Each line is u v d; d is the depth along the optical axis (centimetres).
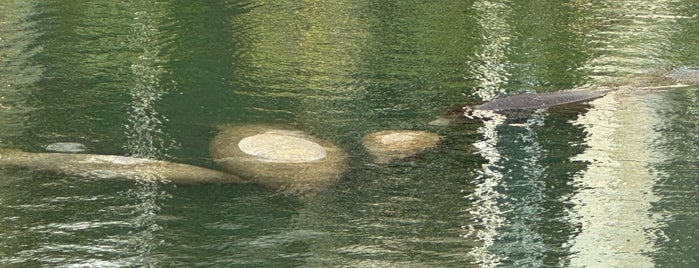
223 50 1557
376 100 1295
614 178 1008
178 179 983
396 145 1102
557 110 1256
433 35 1705
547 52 1583
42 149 1059
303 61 1497
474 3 2006
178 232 857
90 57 1480
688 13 1891
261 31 1709
